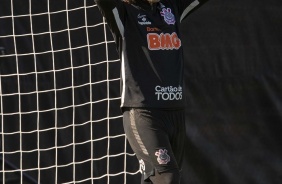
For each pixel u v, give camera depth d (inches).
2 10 861.8
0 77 857.5
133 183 841.5
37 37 859.4
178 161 646.5
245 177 840.3
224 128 844.6
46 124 855.1
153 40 618.8
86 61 857.5
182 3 665.6
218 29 855.1
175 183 595.5
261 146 842.2
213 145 842.8
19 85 857.5
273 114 844.0
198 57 853.2
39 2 861.8
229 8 855.1
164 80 613.0
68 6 860.0
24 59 858.8
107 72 853.8
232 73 849.5
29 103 856.9
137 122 609.6
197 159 841.5
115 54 854.5
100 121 852.0
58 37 860.0
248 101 847.1
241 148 842.2
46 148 853.2
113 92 852.6
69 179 851.4
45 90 857.5
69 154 852.0
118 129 848.9
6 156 852.6
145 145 605.6
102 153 848.9
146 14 626.2
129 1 626.2
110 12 614.2
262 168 840.3
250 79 848.9
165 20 631.8
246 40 852.6
